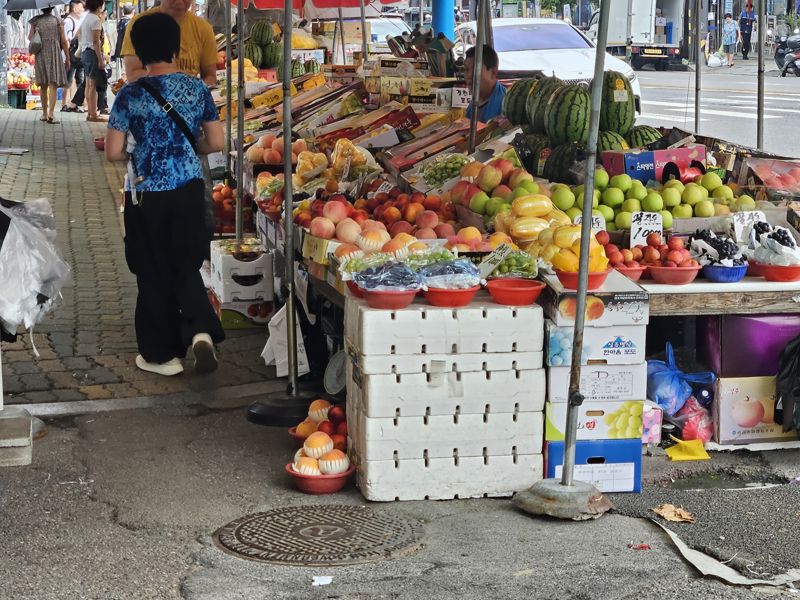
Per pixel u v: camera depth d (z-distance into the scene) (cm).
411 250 555
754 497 528
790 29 4384
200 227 681
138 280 699
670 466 572
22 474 542
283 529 480
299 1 1561
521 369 514
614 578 433
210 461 564
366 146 914
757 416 592
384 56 1150
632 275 581
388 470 511
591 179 480
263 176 883
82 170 1561
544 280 530
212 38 922
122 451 577
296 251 696
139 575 435
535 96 817
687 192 649
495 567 442
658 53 3400
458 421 513
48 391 675
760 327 584
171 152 668
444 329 504
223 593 418
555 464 525
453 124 888
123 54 812
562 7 4406
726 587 427
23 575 434
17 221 568
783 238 593
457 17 2962
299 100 1127
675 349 634
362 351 502
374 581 429
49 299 583
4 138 1870
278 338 699
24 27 3023
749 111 2142
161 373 709
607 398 523
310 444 531
